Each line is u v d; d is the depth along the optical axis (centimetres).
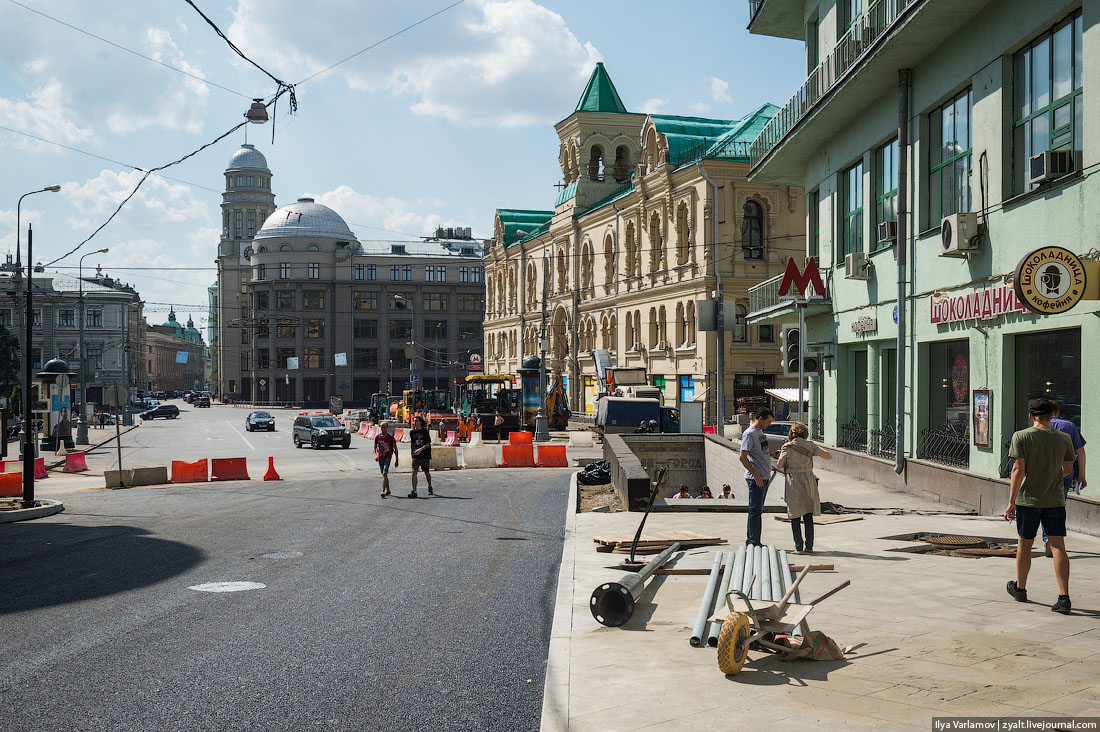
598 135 6506
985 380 1552
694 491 2983
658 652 679
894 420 2098
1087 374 1249
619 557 1135
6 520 1816
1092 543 1153
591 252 6197
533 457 3344
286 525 1606
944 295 1708
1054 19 1351
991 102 1530
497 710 591
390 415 7188
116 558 1247
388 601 933
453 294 12306
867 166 2166
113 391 2742
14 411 4231
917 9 1573
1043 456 799
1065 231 1304
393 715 580
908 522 1378
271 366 12006
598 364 5397
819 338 2566
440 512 1808
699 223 4647
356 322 12088
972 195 1606
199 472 2888
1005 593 858
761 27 2734
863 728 501
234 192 15688
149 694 621
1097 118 1222
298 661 704
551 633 752
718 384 2889
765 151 2780
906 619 755
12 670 684
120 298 11569
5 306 11231
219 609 895
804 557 1080
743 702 553
